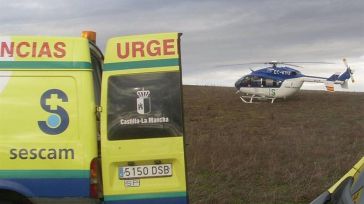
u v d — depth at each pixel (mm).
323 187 9641
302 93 41375
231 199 9094
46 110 5988
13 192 5961
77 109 5988
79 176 5910
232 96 36906
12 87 6020
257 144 14742
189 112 26859
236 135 17281
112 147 5941
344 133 17953
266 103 33906
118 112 5973
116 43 6047
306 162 12023
